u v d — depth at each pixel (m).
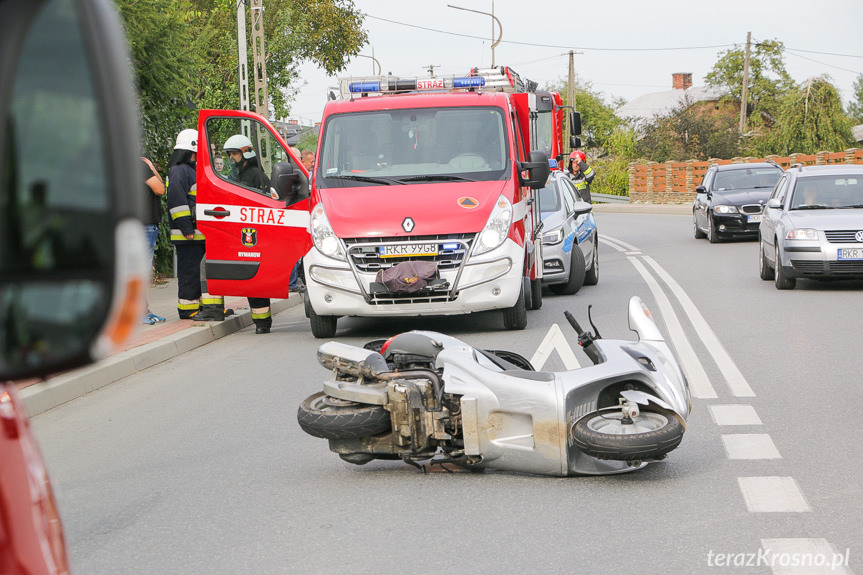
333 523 6.20
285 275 15.35
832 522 5.84
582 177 28.73
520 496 6.69
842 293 18.23
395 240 14.09
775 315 15.56
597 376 6.96
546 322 15.48
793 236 18.61
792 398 9.54
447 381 7.12
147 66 23.56
